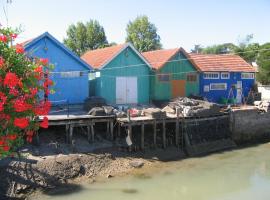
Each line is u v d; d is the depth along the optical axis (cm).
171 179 2011
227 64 3553
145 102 3025
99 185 1861
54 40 2481
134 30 6612
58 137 2183
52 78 2512
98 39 6191
